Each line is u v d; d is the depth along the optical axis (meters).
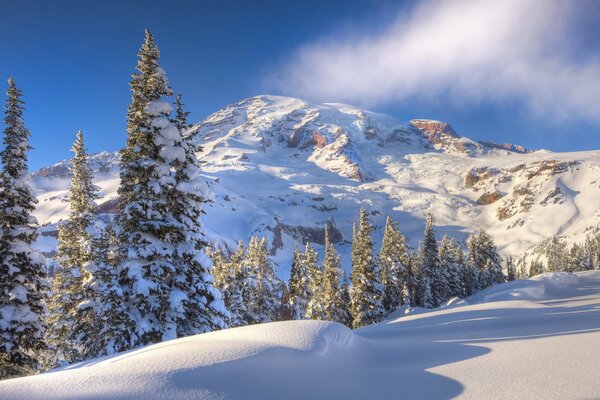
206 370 5.75
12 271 17.72
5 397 4.68
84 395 4.76
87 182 25.11
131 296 14.79
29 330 18.47
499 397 5.03
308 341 7.47
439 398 5.26
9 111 18.59
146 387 5.04
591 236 197.75
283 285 49.34
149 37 16.56
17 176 18.77
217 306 16.30
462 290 66.75
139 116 16.08
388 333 12.80
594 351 6.79
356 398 5.39
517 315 13.75
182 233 16.27
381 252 51.16
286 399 5.12
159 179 15.75
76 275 23.81
